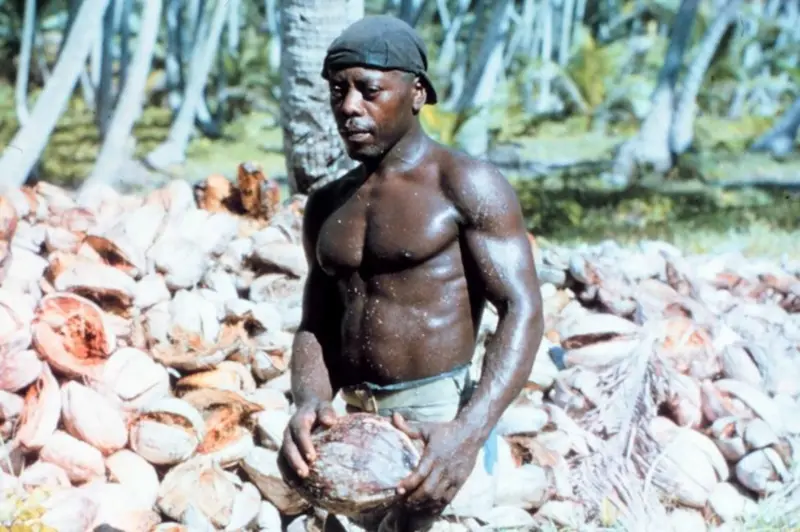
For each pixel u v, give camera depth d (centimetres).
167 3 2967
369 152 421
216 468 552
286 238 733
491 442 459
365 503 397
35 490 498
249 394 594
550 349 678
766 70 3434
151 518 530
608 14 3769
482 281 425
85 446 540
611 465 620
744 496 641
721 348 714
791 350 726
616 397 641
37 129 1352
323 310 455
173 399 563
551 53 3788
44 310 564
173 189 713
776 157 2517
